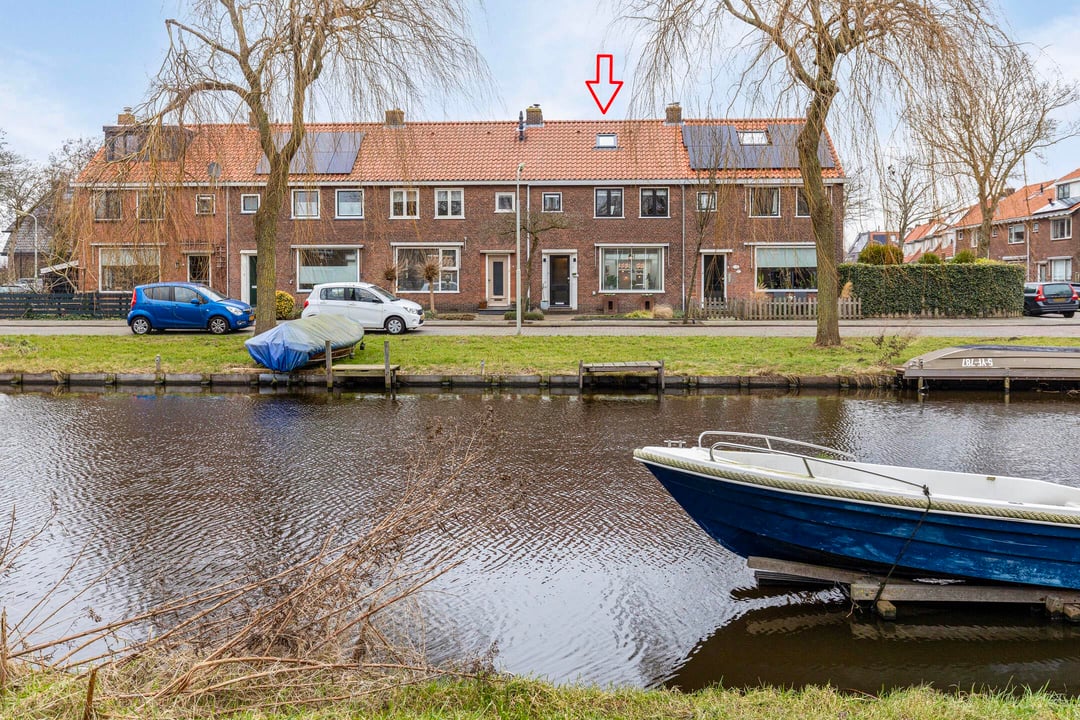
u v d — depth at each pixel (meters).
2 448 12.22
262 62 17.77
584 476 10.54
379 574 7.20
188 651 4.79
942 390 18.23
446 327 28.12
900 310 32.38
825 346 21.09
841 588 7.27
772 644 6.18
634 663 5.84
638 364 18.42
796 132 18.62
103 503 9.34
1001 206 57.12
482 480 10.07
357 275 35.25
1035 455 11.73
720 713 4.70
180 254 19.67
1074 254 52.00
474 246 35.25
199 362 20.27
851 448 12.23
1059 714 4.64
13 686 4.27
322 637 4.98
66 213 18.89
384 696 4.75
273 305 20.73
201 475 10.58
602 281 35.44
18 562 7.52
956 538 6.53
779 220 34.38
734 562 7.79
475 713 4.54
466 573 7.40
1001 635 6.38
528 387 18.78
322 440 12.78
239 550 7.79
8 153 41.84
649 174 35.03
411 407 16.12
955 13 16.77
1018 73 16.84
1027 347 17.92
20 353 21.36
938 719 4.60
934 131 16.69
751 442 12.64
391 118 19.09
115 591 6.90
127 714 4.01
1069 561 6.51
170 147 18.27
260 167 34.59
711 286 35.19
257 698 4.52
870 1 16.48
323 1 17.59
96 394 18.05
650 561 7.77
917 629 6.47
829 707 4.84
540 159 36.00
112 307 32.41
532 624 6.42
